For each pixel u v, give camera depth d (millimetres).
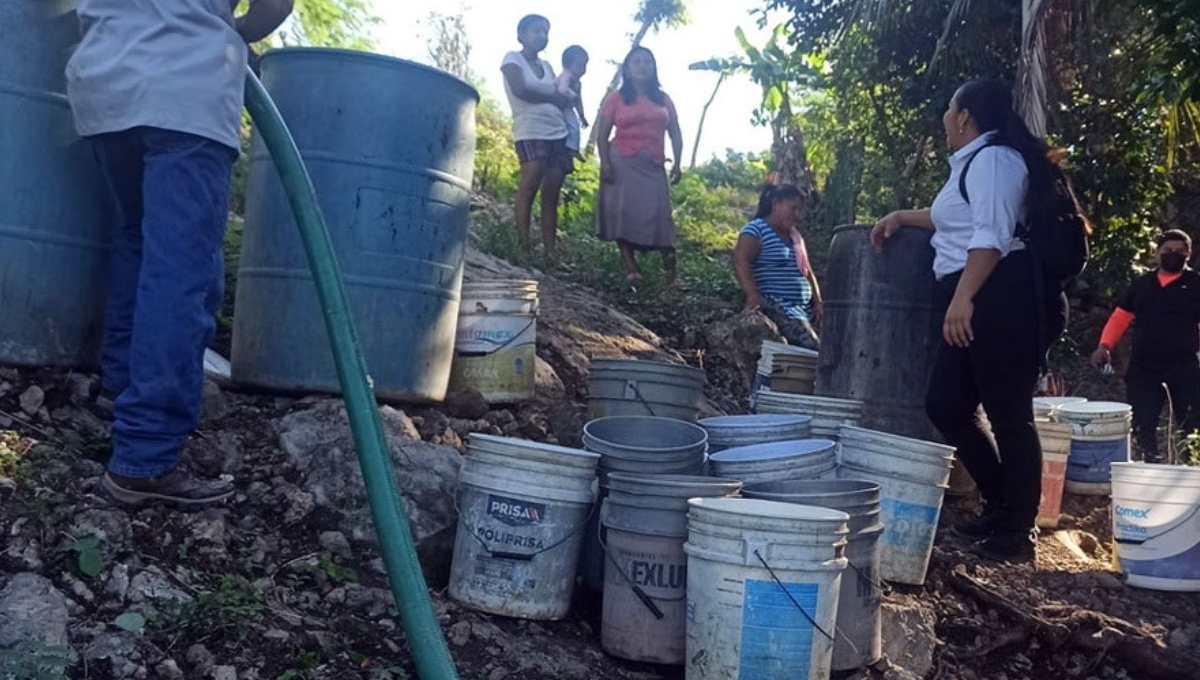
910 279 6102
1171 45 7266
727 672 3816
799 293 8180
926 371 6086
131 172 4051
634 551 4121
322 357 4805
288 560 4043
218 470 4379
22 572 3496
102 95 3795
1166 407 9500
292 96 4828
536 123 8672
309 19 9750
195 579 3719
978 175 5281
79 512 3730
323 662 3596
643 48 8812
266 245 4848
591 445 4523
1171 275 8492
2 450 3873
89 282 4430
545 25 8727
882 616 4746
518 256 8477
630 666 4148
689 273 9773
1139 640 5102
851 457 5074
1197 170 12938
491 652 3967
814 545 3809
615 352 6980
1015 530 5547
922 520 5039
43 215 4277
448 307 5102
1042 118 8812
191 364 3803
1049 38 10000
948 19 10672
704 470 4625
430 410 5195
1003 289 5305
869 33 11875
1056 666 5082
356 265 4812
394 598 3672
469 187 5191
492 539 4152
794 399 5523
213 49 3820
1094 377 11773
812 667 3840
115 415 3830
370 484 3768
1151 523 5543
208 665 3395
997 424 5449
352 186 4797
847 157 13016
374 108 4816
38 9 4246
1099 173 11469
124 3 3840
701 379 5402
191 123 3756
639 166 8734
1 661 3080
